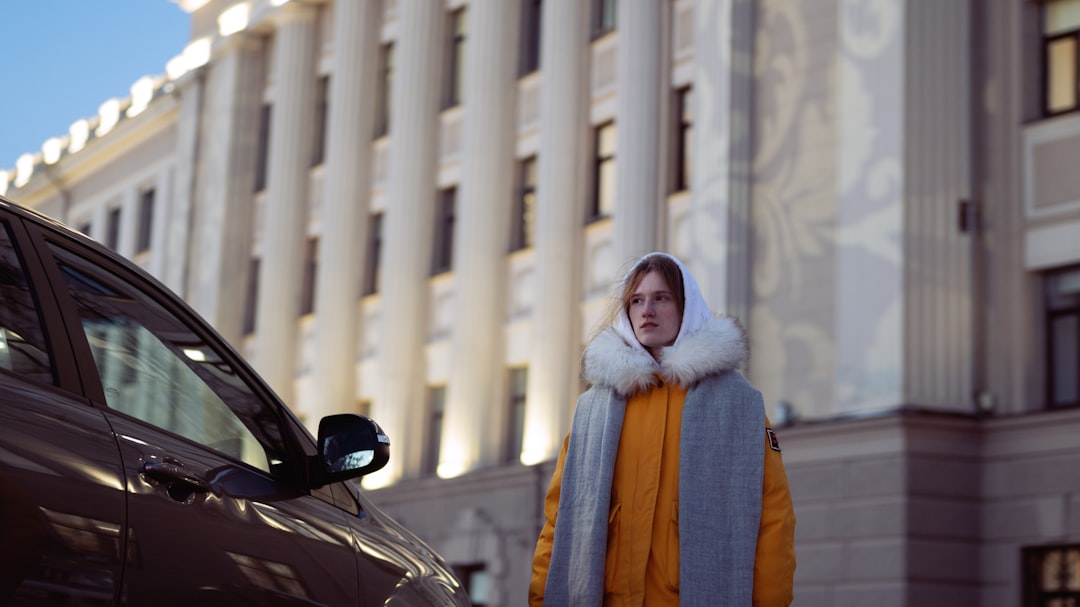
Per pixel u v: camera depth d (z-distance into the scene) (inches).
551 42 931.3
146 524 109.7
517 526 882.8
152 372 120.4
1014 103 671.8
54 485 102.9
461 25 1058.7
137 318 122.2
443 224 1047.0
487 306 967.6
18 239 113.7
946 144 670.5
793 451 682.8
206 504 116.9
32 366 108.3
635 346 154.9
